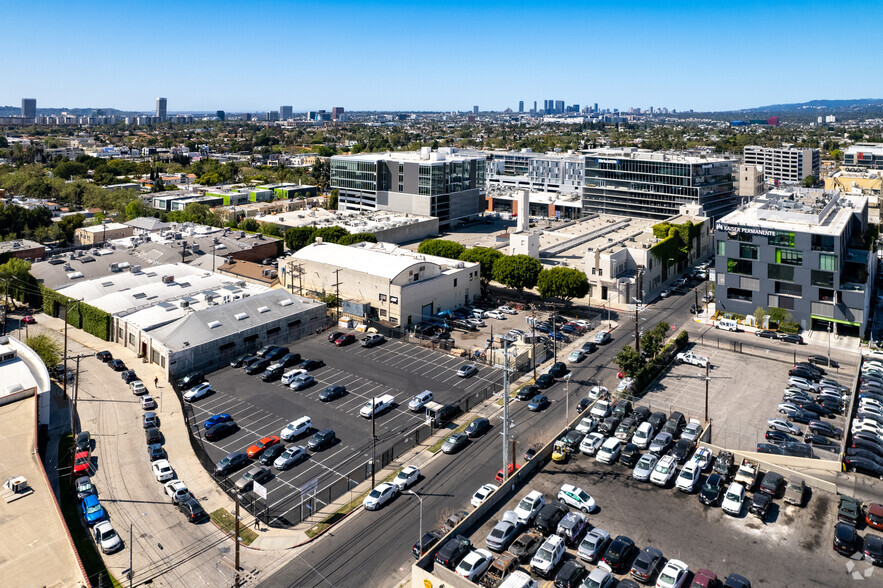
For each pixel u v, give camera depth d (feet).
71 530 231.09
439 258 534.37
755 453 262.47
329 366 385.29
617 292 521.24
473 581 190.19
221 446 292.61
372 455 285.02
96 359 391.24
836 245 431.02
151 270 513.45
